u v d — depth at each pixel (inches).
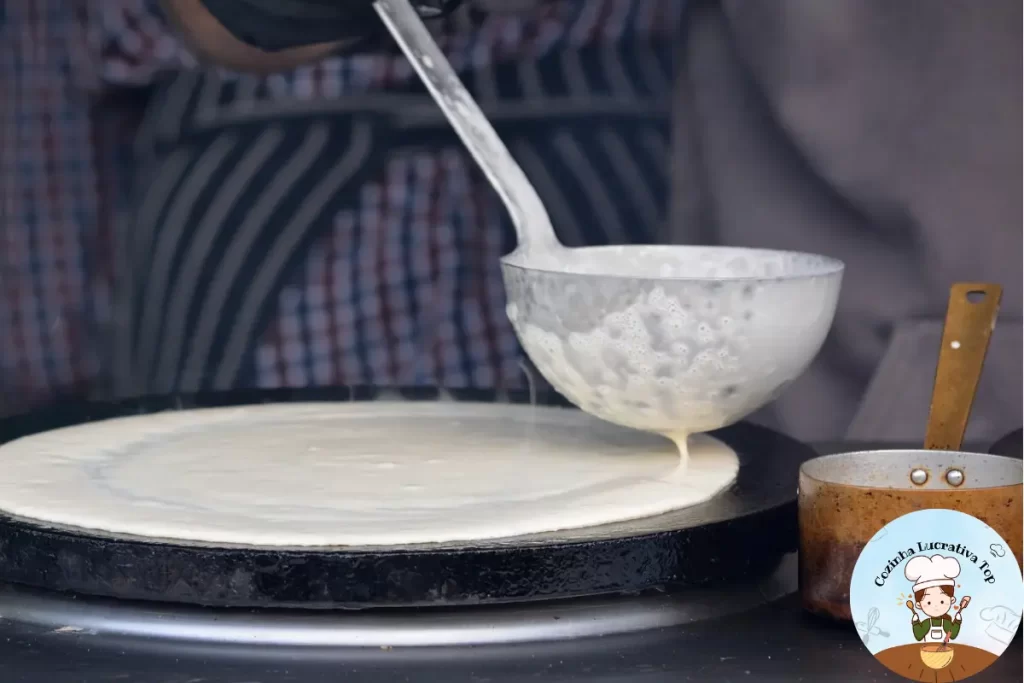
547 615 48.7
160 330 83.2
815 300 51.3
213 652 47.9
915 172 65.0
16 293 91.0
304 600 48.1
